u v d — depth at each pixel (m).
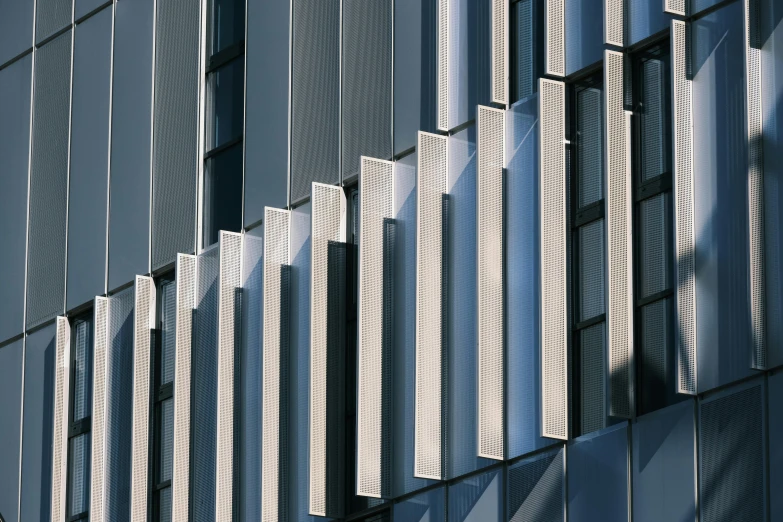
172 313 34.50
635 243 25.94
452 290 28.45
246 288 32.59
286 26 33.22
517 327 27.25
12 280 39.41
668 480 24.56
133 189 36.31
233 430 31.84
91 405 36.03
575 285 26.69
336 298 30.62
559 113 27.30
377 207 29.77
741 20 24.92
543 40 28.33
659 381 25.08
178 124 35.53
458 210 28.64
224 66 34.91
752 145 24.27
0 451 38.50
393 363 29.19
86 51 38.66
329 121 31.80
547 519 26.23
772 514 23.12
